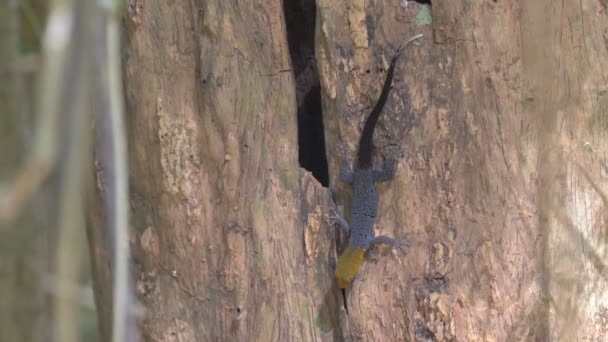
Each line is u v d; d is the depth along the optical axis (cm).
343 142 410
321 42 406
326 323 418
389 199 407
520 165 405
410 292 401
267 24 410
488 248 398
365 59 404
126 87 413
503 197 401
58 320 128
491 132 402
